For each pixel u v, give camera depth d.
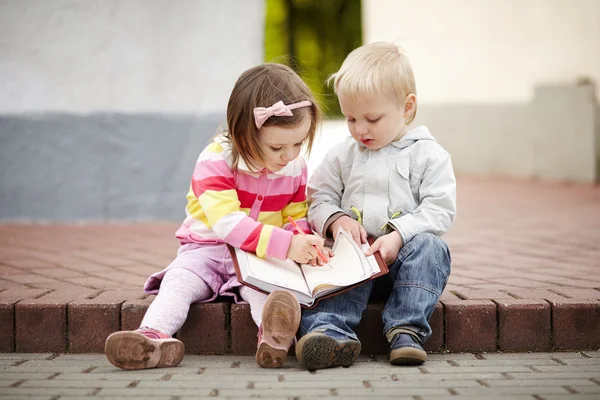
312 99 3.34
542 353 3.46
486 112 10.82
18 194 6.67
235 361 3.32
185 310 3.33
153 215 6.76
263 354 3.12
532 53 10.07
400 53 3.50
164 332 3.22
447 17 11.39
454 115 11.36
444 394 2.77
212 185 3.37
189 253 3.49
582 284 3.93
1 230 6.14
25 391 2.83
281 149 3.27
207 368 3.18
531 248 5.11
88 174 6.69
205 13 6.67
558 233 5.71
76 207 6.70
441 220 3.41
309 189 3.74
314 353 3.08
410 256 3.34
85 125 6.66
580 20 9.37
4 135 6.62
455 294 3.71
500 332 3.48
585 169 9.45
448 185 3.45
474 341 3.48
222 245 3.50
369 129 3.43
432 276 3.33
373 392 2.79
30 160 6.65
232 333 3.46
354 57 3.48
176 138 6.72
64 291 3.80
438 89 11.69
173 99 6.72
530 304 3.49
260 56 6.72
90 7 6.61
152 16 6.64
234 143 3.35
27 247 5.26
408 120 3.59
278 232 3.29
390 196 3.49
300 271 3.38
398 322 3.27
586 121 9.38
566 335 3.50
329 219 3.51
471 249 5.10
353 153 3.63
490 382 2.93
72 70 6.63
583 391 2.80
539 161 10.05
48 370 3.16
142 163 6.72
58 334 3.52
